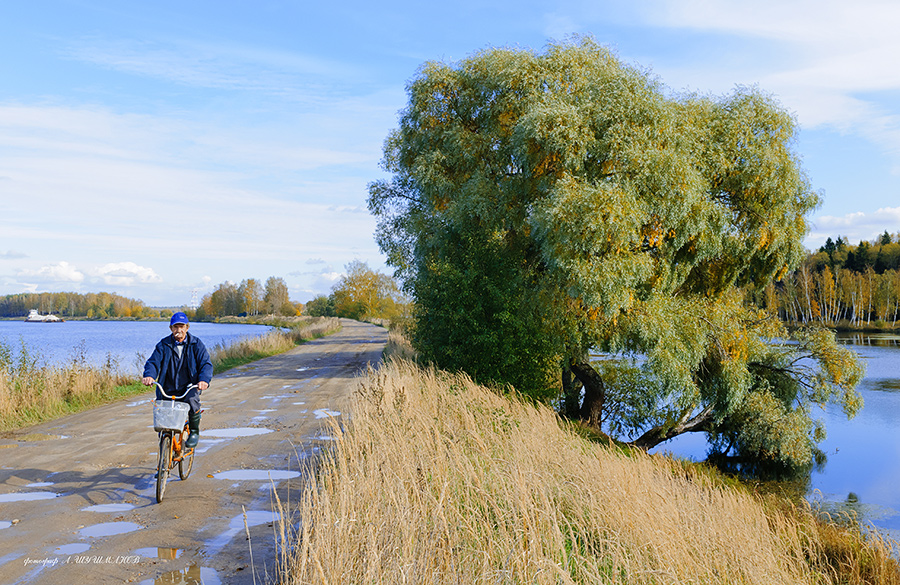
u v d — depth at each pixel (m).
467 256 18.44
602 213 16.22
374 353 34.94
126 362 24.44
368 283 99.50
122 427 12.23
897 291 99.19
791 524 10.97
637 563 5.34
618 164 17.44
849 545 10.22
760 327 20.70
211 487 7.79
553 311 17.62
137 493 7.50
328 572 4.11
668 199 17.12
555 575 4.70
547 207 16.81
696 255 19.23
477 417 10.21
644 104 17.58
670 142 17.84
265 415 13.84
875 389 31.47
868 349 56.00
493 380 17.27
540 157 18.03
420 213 24.91
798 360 21.58
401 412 9.38
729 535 7.64
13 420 12.40
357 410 9.98
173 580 4.91
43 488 7.71
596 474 7.43
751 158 19.77
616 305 16.55
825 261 124.31
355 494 5.56
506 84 19.72
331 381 20.98
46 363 15.98
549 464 7.70
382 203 29.64
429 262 21.08
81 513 6.66
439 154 21.77
